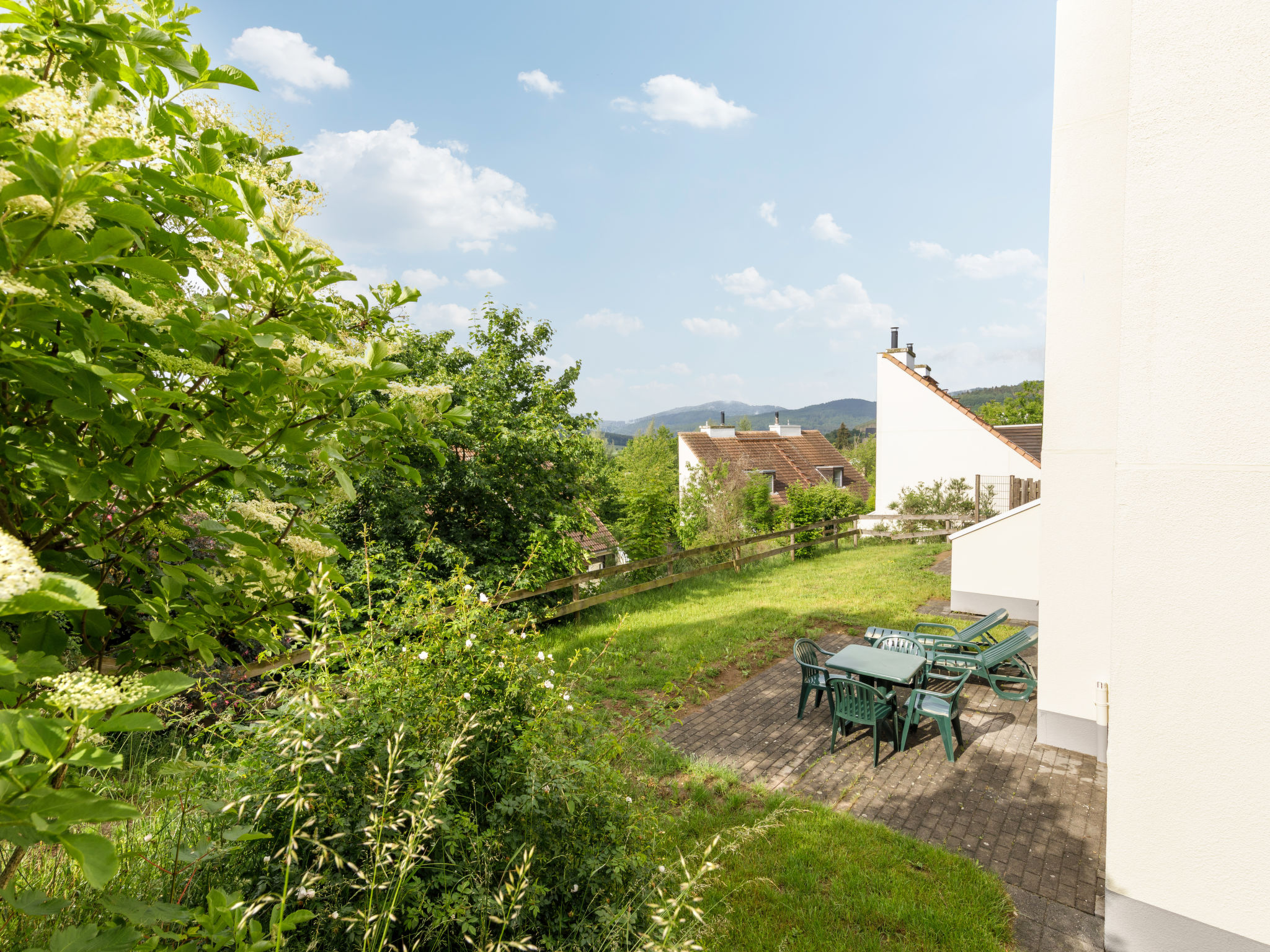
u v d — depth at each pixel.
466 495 9.64
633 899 2.83
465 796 2.88
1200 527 2.67
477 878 2.50
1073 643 5.75
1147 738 2.83
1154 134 2.72
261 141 1.92
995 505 18.69
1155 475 2.76
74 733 1.01
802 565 14.92
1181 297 2.68
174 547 1.65
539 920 2.64
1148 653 2.81
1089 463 5.55
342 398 1.71
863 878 4.00
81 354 1.30
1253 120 2.52
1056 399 5.66
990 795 5.10
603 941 2.60
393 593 4.11
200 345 1.46
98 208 1.12
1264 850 2.59
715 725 6.51
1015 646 6.97
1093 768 5.49
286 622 2.00
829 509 18.45
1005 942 3.57
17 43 1.34
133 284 1.41
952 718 5.82
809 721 6.57
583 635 9.16
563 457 10.99
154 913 1.47
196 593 1.67
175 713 2.77
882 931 3.60
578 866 2.85
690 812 4.51
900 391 20.69
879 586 12.26
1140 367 2.78
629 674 7.62
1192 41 2.63
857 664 6.38
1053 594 5.80
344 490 1.80
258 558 1.75
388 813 2.31
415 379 9.70
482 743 2.96
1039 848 4.40
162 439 1.47
